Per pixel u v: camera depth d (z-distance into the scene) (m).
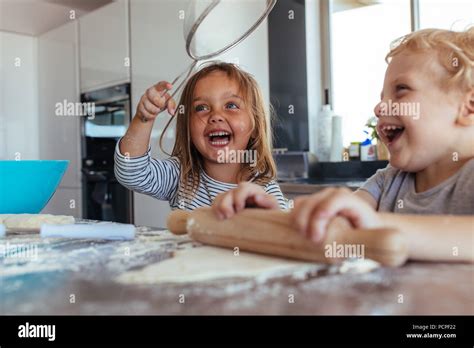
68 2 2.59
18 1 2.54
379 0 1.98
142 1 2.22
